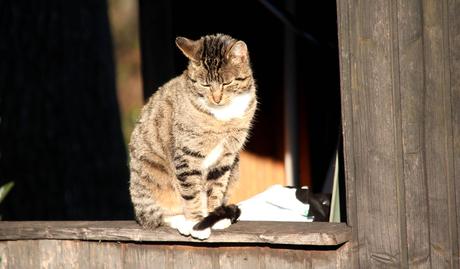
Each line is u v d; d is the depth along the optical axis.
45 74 14.07
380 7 6.83
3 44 13.76
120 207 15.02
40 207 13.86
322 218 8.81
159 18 12.09
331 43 12.29
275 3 12.38
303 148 12.82
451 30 6.59
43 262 8.38
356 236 7.08
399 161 6.87
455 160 6.66
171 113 8.11
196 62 8.05
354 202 7.07
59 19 14.27
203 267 7.65
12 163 13.71
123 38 29.31
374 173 6.96
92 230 8.00
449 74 6.63
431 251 6.80
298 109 12.84
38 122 13.94
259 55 12.61
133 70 29.00
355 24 6.93
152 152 8.24
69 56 14.38
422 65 6.73
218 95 7.88
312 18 12.42
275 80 12.78
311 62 12.78
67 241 8.26
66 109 14.26
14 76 13.80
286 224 7.55
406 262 6.91
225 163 8.28
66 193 14.13
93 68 14.75
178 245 7.75
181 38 8.33
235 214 7.70
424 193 6.80
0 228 8.41
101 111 14.80
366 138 6.96
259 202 9.05
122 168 15.18
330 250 7.13
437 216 6.76
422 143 6.78
